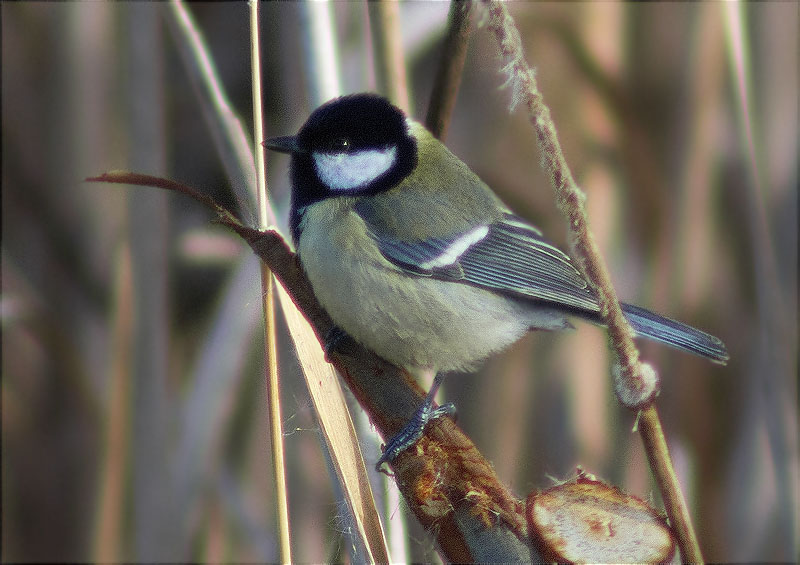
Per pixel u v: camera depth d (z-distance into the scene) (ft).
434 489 12.95
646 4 13.43
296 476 13.33
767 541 13.35
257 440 13.34
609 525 12.90
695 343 13.20
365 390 13.06
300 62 13.26
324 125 13.20
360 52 13.30
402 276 13.17
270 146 13.21
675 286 13.39
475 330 13.20
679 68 13.42
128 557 13.30
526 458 13.39
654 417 12.91
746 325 13.41
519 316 13.23
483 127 13.46
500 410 13.42
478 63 13.43
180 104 13.47
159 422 13.29
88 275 13.43
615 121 13.41
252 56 13.03
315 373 13.00
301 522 13.32
